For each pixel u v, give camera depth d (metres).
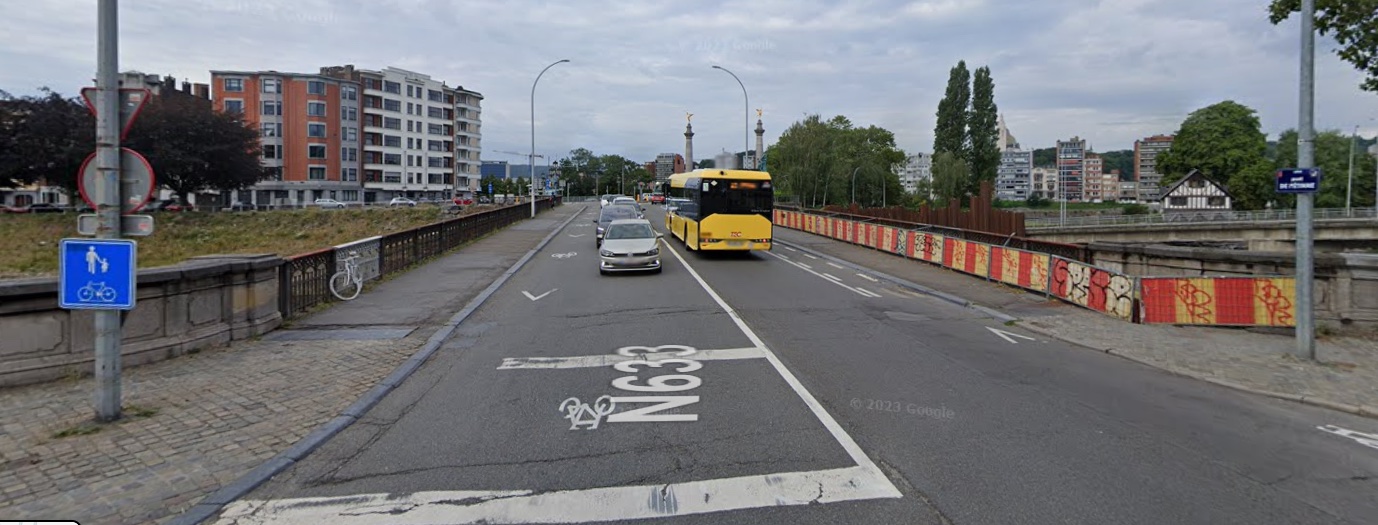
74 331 7.93
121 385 7.20
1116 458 5.73
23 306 7.56
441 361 9.20
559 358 9.35
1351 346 10.34
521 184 142.75
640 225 20.50
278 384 7.84
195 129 64.62
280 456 5.66
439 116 118.44
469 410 7.02
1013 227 22.95
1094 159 183.62
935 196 86.56
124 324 8.44
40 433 6.16
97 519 4.61
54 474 5.30
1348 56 14.86
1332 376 8.62
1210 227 53.91
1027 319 12.75
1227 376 8.64
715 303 14.18
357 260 15.52
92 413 6.69
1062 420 6.74
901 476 5.28
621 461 5.59
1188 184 74.94
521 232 35.41
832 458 5.64
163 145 61.44
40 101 58.88
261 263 10.59
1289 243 53.47
